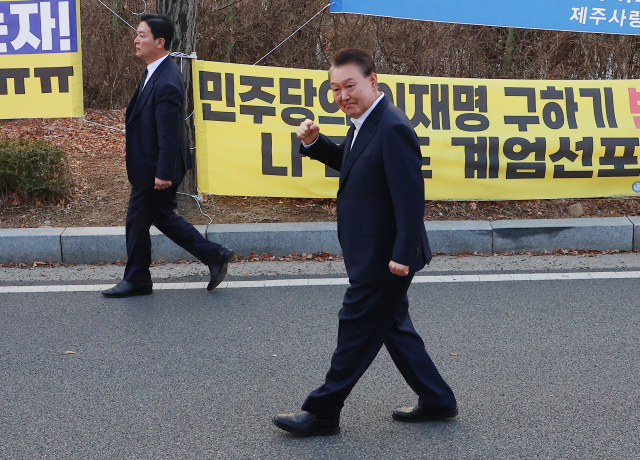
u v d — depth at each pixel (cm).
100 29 996
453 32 861
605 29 702
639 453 291
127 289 499
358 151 290
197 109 638
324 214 660
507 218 666
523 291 505
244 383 364
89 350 405
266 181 653
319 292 509
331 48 898
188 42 638
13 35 640
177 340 420
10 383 362
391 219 289
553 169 673
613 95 686
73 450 297
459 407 336
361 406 341
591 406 334
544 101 680
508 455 292
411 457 292
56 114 648
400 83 671
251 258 592
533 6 690
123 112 1004
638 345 407
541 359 389
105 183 717
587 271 551
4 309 474
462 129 669
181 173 499
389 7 684
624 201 701
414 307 474
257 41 909
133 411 333
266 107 649
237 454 295
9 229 591
